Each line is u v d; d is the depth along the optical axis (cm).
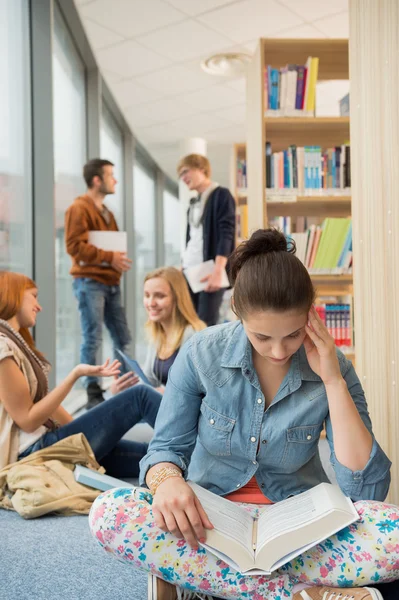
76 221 367
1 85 283
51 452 196
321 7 403
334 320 329
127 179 684
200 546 102
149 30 429
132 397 212
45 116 327
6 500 187
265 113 316
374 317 169
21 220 312
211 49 464
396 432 155
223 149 789
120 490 109
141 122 655
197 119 648
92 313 383
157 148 764
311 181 320
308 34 446
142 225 802
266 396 117
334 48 319
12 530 167
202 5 395
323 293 345
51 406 196
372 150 168
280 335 99
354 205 185
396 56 150
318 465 126
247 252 104
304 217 353
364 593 94
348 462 108
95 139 488
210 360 118
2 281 201
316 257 320
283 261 98
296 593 99
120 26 420
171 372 123
